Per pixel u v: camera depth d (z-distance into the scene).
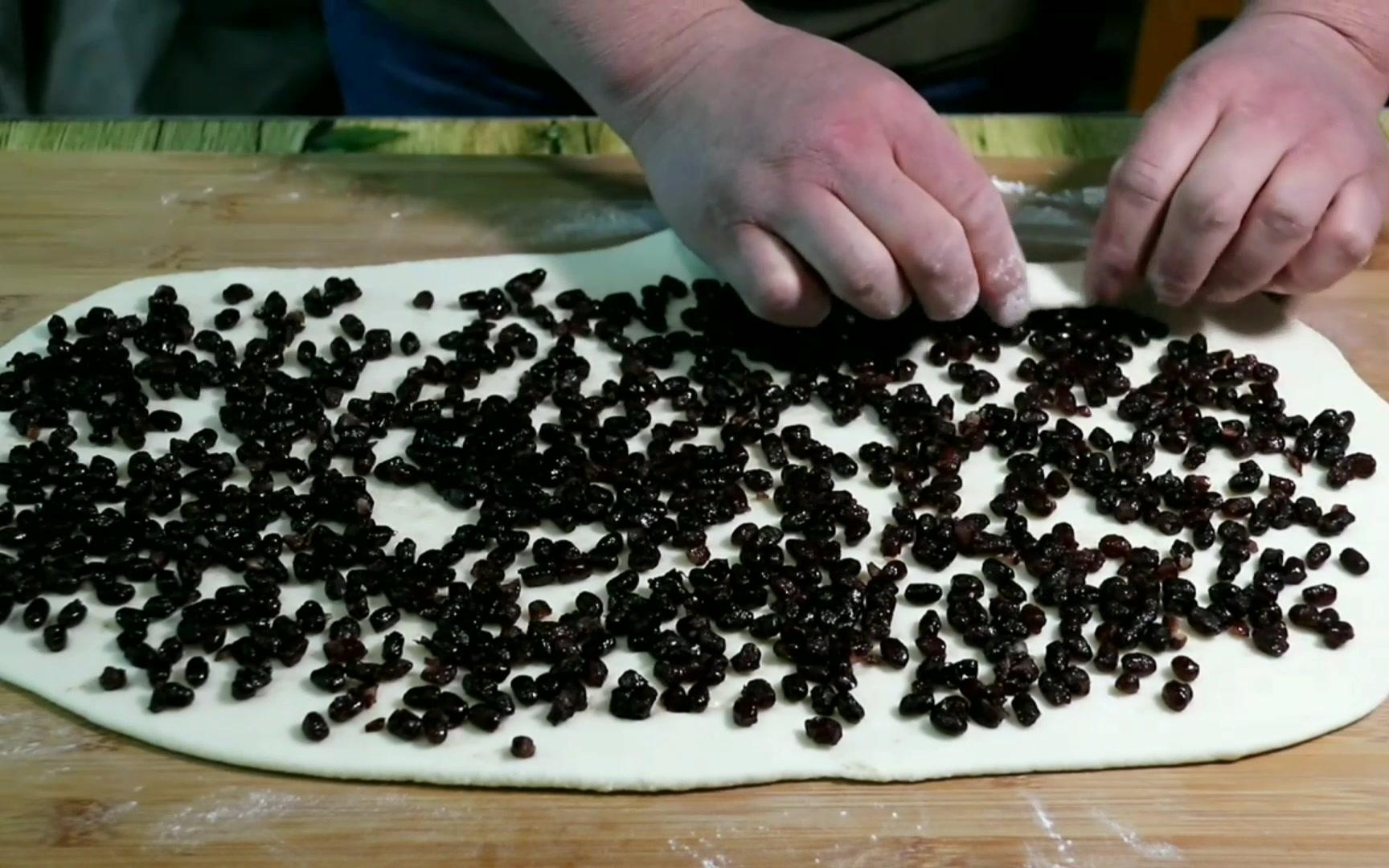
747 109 0.67
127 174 0.78
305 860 0.58
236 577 0.64
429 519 0.66
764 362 0.71
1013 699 0.61
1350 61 0.71
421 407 0.68
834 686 0.61
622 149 0.80
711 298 0.73
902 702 0.60
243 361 0.71
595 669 0.61
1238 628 0.62
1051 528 0.65
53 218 0.76
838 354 0.71
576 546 0.65
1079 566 0.64
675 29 0.69
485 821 0.58
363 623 0.63
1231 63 0.69
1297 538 0.65
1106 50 0.95
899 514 0.65
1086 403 0.70
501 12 0.73
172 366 0.69
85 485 0.66
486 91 0.84
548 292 0.74
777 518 0.66
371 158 0.79
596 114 0.82
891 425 0.68
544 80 0.84
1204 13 0.89
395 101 0.86
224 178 0.78
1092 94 0.97
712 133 0.68
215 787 0.59
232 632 0.62
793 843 0.58
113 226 0.76
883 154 0.66
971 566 0.64
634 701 0.60
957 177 0.67
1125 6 0.93
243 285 0.73
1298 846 0.58
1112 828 0.58
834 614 0.62
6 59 0.92
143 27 0.95
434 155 0.80
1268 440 0.68
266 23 0.98
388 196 0.78
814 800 0.59
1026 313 0.69
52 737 0.60
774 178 0.66
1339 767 0.60
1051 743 0.60
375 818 0.59
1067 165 0.79
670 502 0.66
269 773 0.59
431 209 0.77
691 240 0.70
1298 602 0.63
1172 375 0.70
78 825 0.58
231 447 0.68
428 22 0.83
